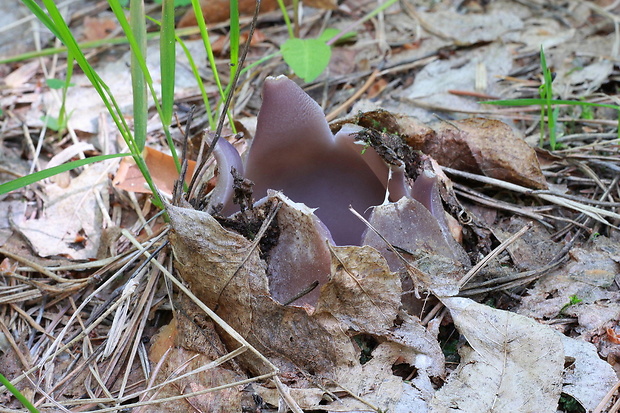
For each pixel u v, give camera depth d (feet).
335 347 1.42
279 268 1.43
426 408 1.40
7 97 1.90
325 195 1.55
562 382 1.40
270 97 1.48
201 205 1.57
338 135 1.50
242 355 1.44
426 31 2.00
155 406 1.43
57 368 1.49
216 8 2.02
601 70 1.85
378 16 2.05
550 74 1.67
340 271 1.40
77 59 1.45
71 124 1.83
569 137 1.73
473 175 1.64
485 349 1.43
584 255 1.54
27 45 2.03
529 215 1.61
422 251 1.44
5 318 1.55
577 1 2.05
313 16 2.05
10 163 1.78
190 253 1.43
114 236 1.63
